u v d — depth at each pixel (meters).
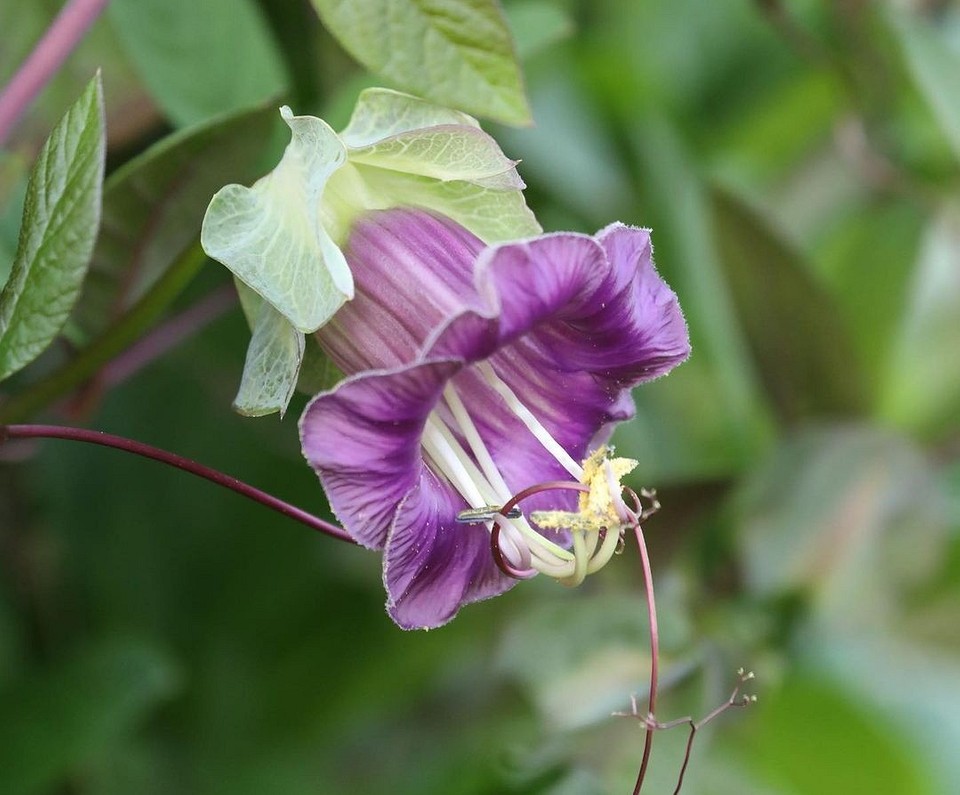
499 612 0.60
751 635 0.60
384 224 0.47
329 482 0.45
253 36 0.53
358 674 0.60
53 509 0.59
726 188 0.59
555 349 0.48
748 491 0.60
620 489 0.47
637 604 0.60
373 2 0.47
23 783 0.54
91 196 0.45
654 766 0.57
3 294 0.46
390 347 0.47
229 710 0.60
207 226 0.46
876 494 0.60
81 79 0.52
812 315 0.60
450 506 0.47
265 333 0.47
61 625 0.59
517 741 0.59
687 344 0.48
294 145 0.47
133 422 0.59
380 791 0.60
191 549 0.60
